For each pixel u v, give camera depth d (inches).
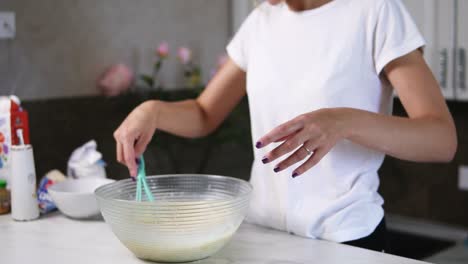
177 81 102.7
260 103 52.0
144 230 38.8
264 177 51.2
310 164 39.8
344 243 46.4
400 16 46.8
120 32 93.1
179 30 102.3
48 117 84.5
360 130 40.1
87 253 43.4
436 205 106.3
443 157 42.6
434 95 44.4
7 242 46.6
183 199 48.4
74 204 51.9
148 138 50.1
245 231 49.4
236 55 56.5
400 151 41.7
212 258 42.0
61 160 86.5
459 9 86.4
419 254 104.0
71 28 86.5
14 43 80.5
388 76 46.8
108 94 91.4
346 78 47.3
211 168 108.3
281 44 51.3
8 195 56.5
